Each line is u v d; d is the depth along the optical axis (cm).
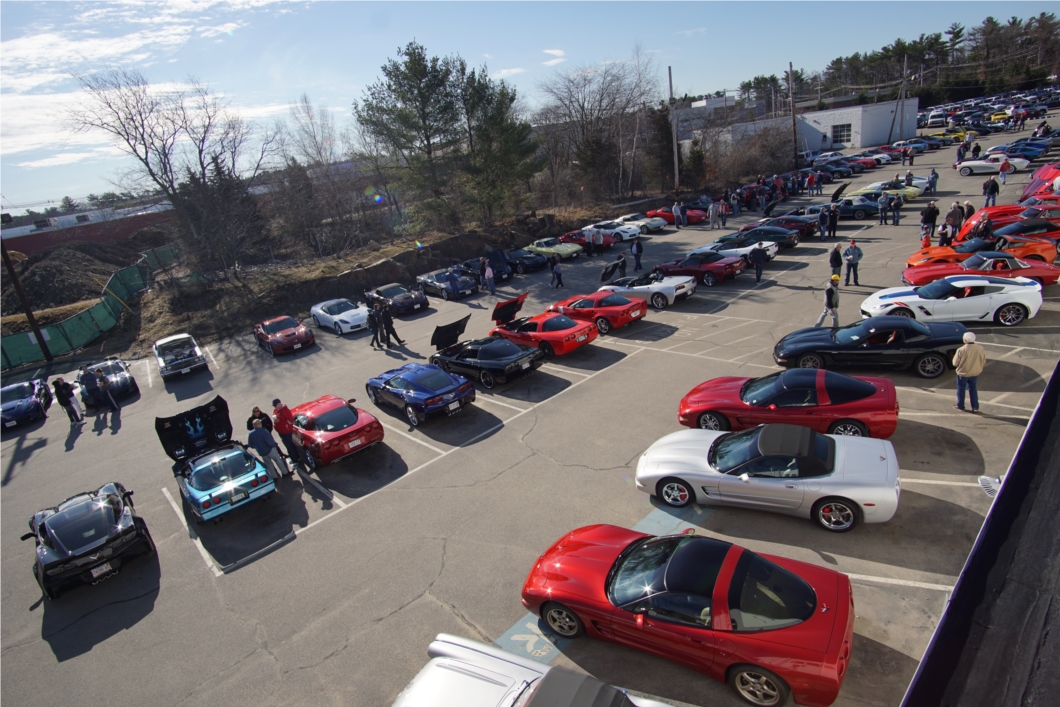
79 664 753
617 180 5041
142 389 1961
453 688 502
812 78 13150
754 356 1376
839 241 2466
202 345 2353
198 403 1742
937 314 1320
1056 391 541
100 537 898
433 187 3259
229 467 1059
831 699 477
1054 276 1409
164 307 2700
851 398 895
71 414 1753
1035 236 1680
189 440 1245
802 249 2433
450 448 1179
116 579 928
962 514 738
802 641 491
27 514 1230
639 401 1238
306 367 1902
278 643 724
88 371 1867
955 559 670
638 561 620
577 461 1035
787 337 1260
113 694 691
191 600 845
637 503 880
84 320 2558
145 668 724
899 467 851
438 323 2177
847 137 6356
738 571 552
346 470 1161
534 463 1055
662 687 567
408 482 1070
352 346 2062
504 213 3534
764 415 948
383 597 773
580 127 5116
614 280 2197
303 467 1200
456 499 984
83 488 1302
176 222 3334
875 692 525
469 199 3250
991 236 1789
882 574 665
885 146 5412
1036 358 1120
